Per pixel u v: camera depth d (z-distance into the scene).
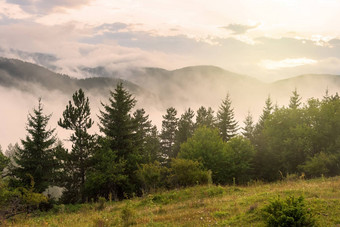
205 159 34.09
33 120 31.73
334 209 10.84
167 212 14.59
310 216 9.11
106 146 33.47
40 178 31.11
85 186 32.16
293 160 39.91
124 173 34.50
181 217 12.89
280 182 22.39
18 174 30.16
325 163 32.12
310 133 37.69
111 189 33.41
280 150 42.31
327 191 13.93
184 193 19.16
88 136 36.31
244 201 14.23
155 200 18.67
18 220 17.84
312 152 37.94
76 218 16.22
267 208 9.80
